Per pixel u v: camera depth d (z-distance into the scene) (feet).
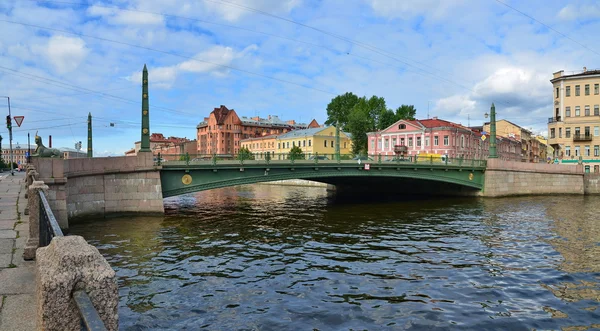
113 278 8.72
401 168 111.24
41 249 10.68
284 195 147.54
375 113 284.20
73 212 66.54
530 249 53.93
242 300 33.14
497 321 29.68
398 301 33.50
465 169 127.24
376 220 80.02
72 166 64.80
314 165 94.73
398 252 51.19
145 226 65.72
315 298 33.88
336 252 50.72
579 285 38.55
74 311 8.31
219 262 44.86
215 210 95.81
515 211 97.04
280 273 41.01
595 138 195.93
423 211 96.27
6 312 15.31
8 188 73.82
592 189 149.89
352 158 106.52
